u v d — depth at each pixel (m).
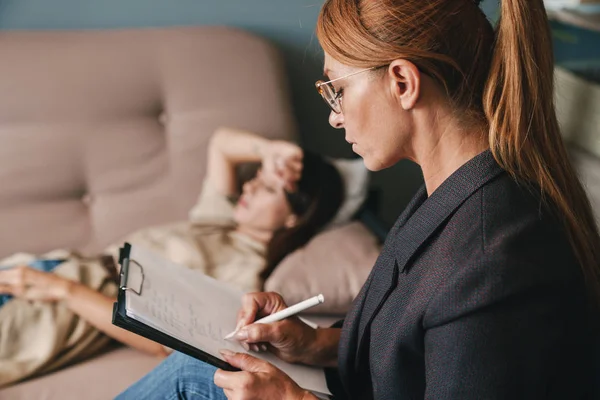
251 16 2.01
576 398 0.78
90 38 1.78
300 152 1.65
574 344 0.73
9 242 1.67
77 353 1.35
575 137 1.78
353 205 1.67
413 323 0.73
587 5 1.76
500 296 0.67
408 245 0.78
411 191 2.21
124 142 1.74
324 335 1.01
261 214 1.61
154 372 1.07
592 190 1.64
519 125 0.73
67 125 1.71
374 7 0.74
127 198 1.75
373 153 0.80
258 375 0.84
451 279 0.70
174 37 1.81
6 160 1.67
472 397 0.67
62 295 1.36
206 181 1.73
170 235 1.59
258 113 1.79
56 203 1.72
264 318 0.96
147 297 0.91
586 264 0.76
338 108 0.80
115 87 1.74
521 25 0.72
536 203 0.74
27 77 1.69
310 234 1.61
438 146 0.77
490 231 0.71
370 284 0.88
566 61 1.90
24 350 1.32
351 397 0.94
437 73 0.73
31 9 1.89
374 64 0.74
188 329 0.90
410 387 0.79
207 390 1.00
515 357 0.67
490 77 0.74
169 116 1.78
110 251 1.61
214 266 1.53
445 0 0.74
